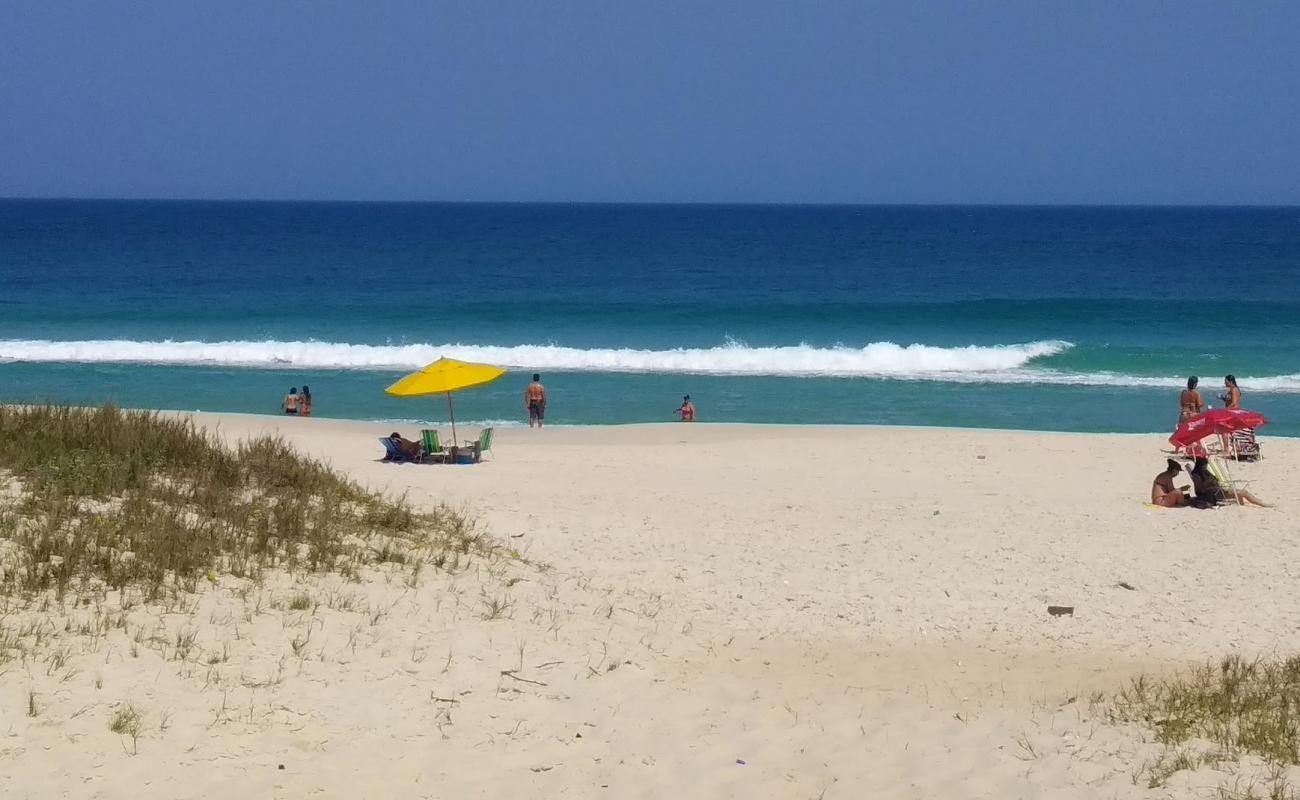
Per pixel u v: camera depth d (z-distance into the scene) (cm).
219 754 627
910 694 846
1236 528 1461
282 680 732
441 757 663
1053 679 897
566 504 1542
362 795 605
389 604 905
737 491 1738
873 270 7612
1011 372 3519
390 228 14175
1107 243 11225
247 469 1266
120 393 3030
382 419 2747
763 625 1026
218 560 938
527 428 2555
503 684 784
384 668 778
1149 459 2102
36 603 784
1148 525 1479
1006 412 2927
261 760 629
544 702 763
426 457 1986
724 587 1141
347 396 3061
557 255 9056
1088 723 765
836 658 940
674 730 735
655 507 1552
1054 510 1587
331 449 2108
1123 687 863
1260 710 776
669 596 1090
